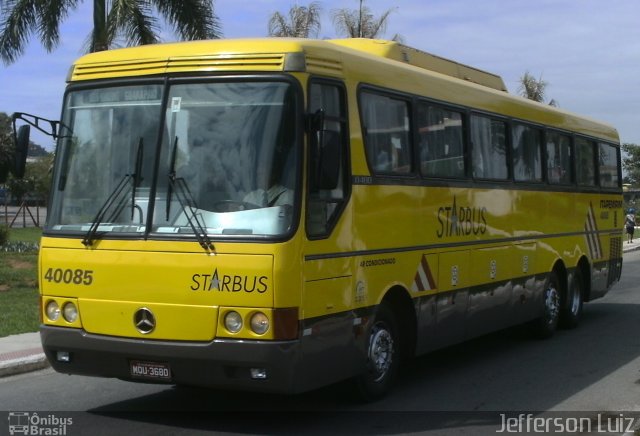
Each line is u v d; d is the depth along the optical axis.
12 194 49.34
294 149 6.50
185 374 6.48
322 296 6.72
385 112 7.96
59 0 18.84
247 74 6.66
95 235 6.84
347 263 7.10
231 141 6.61
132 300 6.64
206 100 6.74
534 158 11.64
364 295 7.39
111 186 6.95
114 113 7.07
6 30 18.92
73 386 8.83
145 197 6.75
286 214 6.39
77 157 7.20
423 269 8.48
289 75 6.58
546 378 9.34
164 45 7.09
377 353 7.87
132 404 7.97
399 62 8.55
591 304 17.06
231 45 6.77
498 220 10.34
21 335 11.49
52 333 7.03
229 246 6.36
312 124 6.56
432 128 8.84
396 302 8.27
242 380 6.36
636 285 21.05
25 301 14.69
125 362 6.72
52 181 7.30
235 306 6.31
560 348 11.44
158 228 6.64
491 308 10.16
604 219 14.60
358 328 7.31
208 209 6.54
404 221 8.12
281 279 6.27
